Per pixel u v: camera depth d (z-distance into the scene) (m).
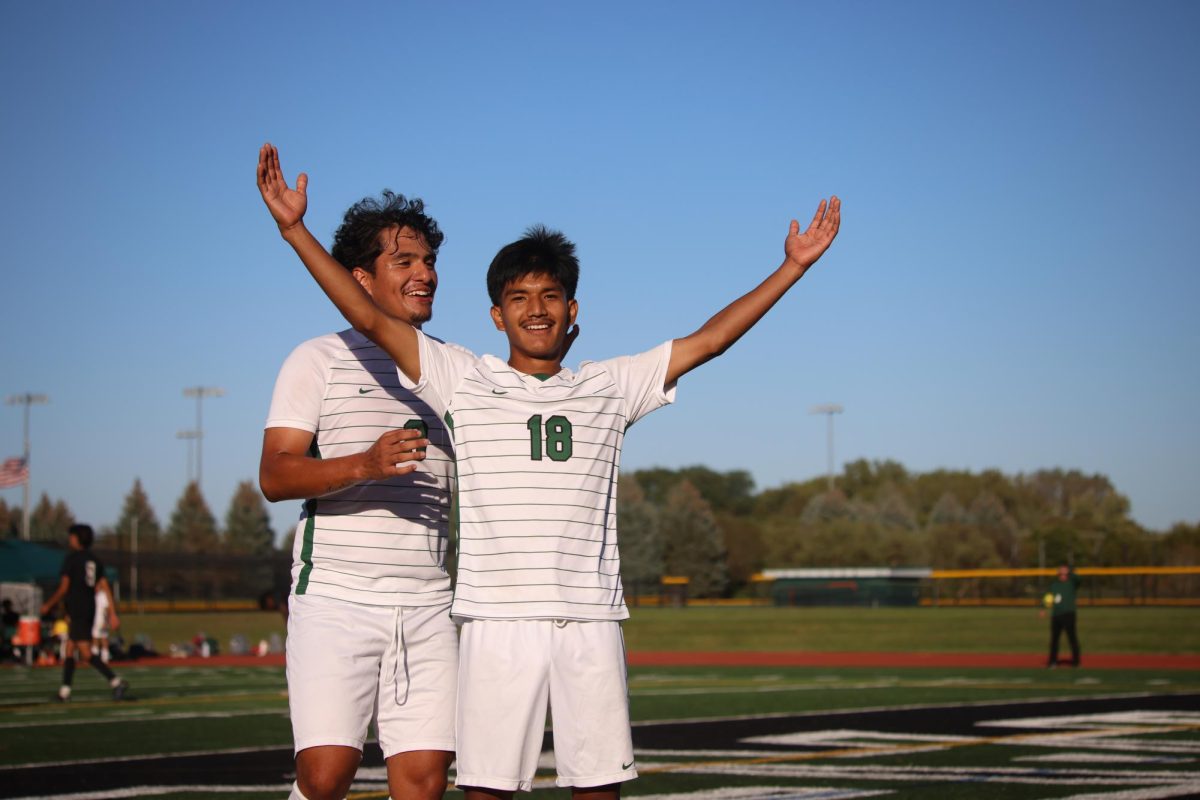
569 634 3.89
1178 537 87.81
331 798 4.31
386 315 4.08
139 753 9.41
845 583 62.84
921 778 7.69
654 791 7.25
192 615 54.62
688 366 4.26
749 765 8.41
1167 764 8.29
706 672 21.34
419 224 4.75
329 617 4.37
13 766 8.66
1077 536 87.06
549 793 7.61
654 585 74.62
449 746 4.45
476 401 4.02
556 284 4.11
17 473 50.56
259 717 12.40
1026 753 8.95
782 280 4.31
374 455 3.98
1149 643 32.22
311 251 3.99
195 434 104.56
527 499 3.92
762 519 131.38
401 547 4.48
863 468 143.38
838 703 13.70
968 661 25.45
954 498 106.94
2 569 32.09
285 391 4.50
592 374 4.12
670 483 141.50
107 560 47.84
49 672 22.23
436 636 4.48
